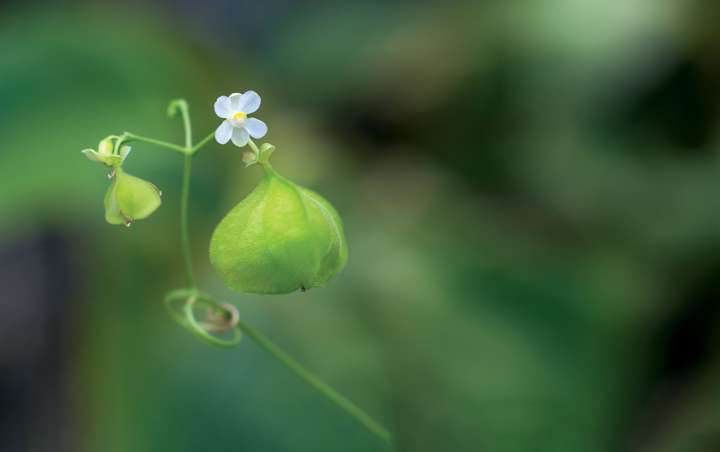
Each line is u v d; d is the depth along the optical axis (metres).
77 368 0.31
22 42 0.33
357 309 0.30
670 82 0.33
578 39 0.33
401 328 0.30
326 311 0.30
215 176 0.32
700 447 0.30
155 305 0.30
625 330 0.31
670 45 0.33
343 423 0.29
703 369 0.31
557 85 0.33
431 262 0.31
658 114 0.33
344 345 0.30
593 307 0.31
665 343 0.32
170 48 0.34
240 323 0.25
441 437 0.29
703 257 0.31
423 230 0.32
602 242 0.32
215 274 0.31
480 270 0.31
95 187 0.30
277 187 0.22
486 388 0.30
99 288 0.31
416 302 0.30
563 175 0.33
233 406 0.30
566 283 0.31
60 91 0.32
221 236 0.22
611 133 0.33
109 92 0.32
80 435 0.30
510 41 0.34
